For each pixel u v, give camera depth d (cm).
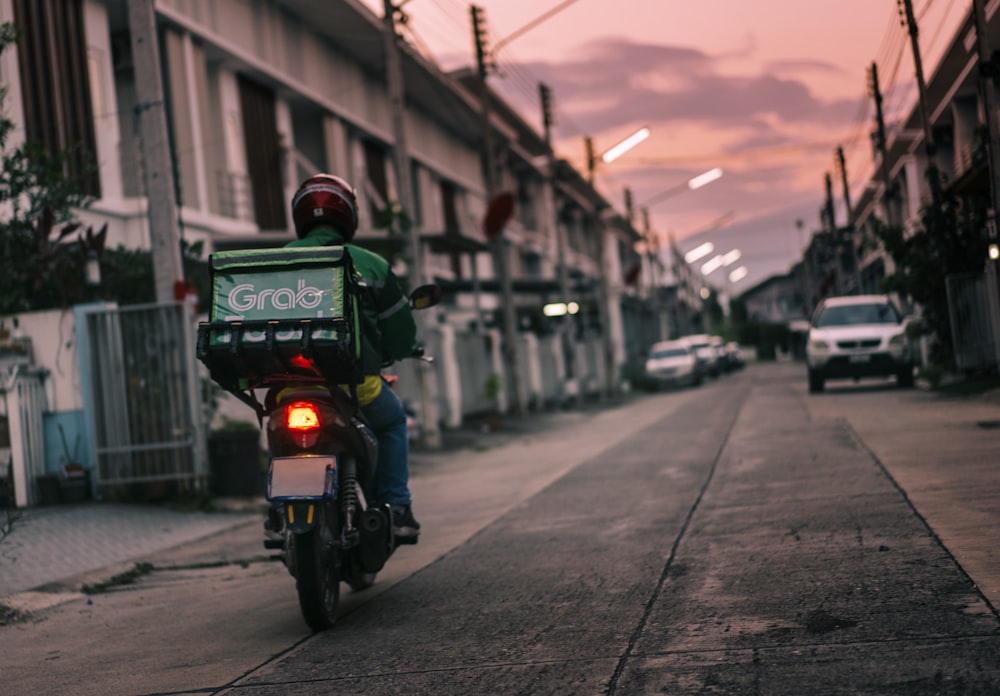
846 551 605
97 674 502
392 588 649
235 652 522
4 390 1284
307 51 3155
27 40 1902
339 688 429
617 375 4753
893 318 2441
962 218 2380
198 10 2483
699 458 1284
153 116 1342
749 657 415
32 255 1430
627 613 516
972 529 630
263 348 519
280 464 528
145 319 1346
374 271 573
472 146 5097
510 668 434
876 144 4188
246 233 2414
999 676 362
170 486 1331
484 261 4978
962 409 1566
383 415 592
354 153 3609
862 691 361
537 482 1292
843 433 1373
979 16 1625
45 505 1302
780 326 10300
